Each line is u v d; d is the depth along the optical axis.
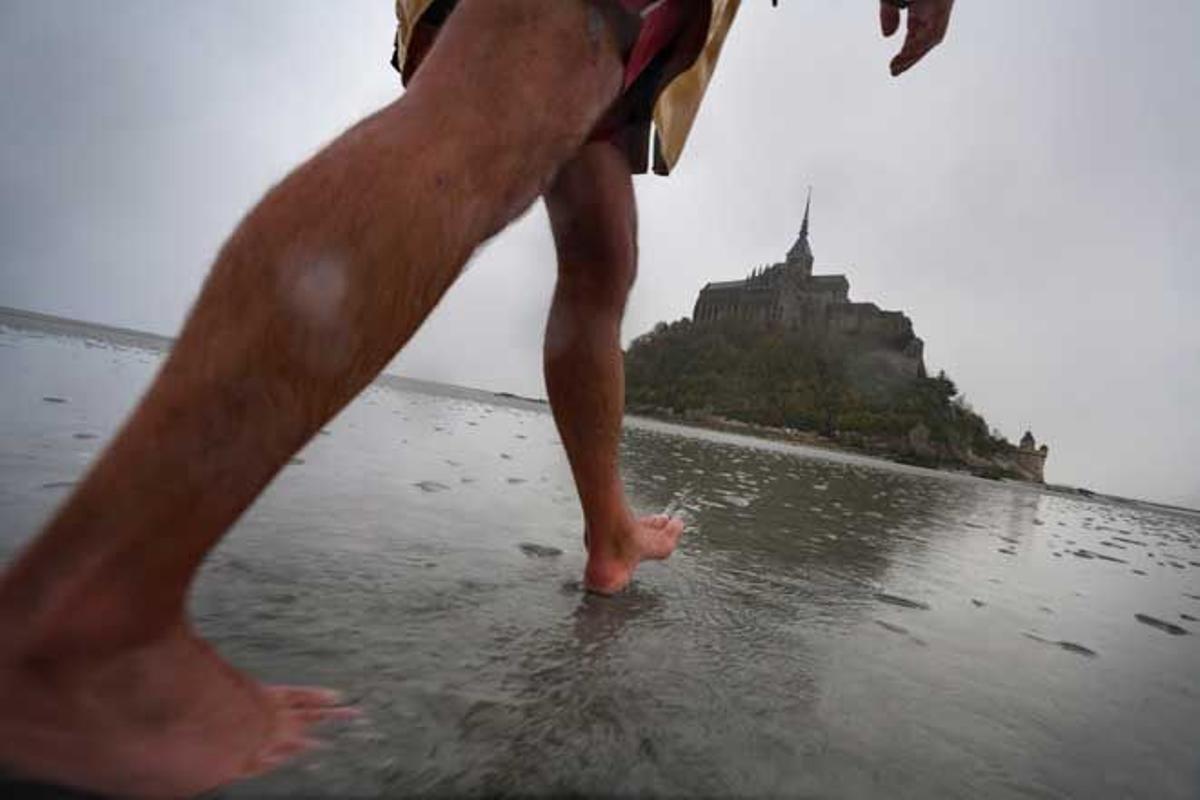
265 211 0.59
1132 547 4.75
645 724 0.90
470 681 0.94
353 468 2.56
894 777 0.86
